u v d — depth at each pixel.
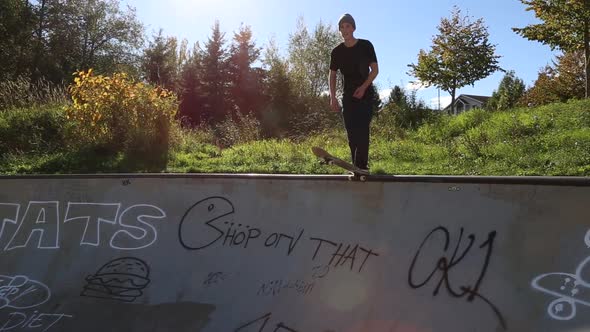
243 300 4.75
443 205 4.52
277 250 5.02
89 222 6.10
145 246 5.64
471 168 7.22
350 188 5.03
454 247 4.25
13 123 11.07
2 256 6.15
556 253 3.82
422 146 9.38
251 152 9.98
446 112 15.01
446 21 19.73
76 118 10.38
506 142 8.37
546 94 26.52
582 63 25.14
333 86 5.63
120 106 10.22
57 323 5.07
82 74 10.66
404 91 15.42
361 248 4.64
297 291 4.60
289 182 5.37
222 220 5.51
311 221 5.06
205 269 5.18
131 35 38.16
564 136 7.96
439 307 3.97
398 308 4.11
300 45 42.00
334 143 11.03
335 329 4.19
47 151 10.21
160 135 10.24
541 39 16.34
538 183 4.15
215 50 36.06
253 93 35.25
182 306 4.90
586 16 14.59
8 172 8.95
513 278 3.87
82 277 5.57
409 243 4.46
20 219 6.43
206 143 11.91
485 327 3.71
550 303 3.62
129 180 6.21
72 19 34.31
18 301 5.50
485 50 19.48
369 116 5.48
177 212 5.78
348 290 4.42
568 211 3.95
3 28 29.27
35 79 30.61
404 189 4.76
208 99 35.12
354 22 5.40
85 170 8.94
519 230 4.07
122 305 5.10
